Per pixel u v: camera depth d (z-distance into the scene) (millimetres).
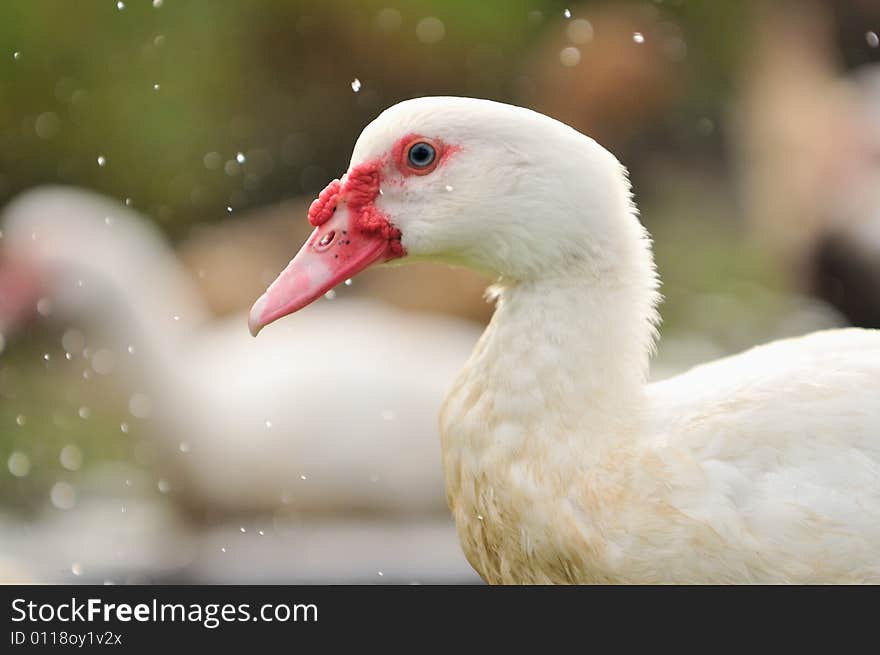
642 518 5434
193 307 11797
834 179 13852
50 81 16344
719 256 15828
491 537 5707
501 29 16922
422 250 5859
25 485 12281
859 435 5441
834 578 5359
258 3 16797
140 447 10898
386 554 10023
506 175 5691
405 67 16938
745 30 16344
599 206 5648
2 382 13516
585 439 5547
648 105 16172
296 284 5902
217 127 16578
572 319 5629
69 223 11508
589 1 16797
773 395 5555
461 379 5785
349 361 10727
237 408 10594
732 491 5418
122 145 16328
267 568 9977
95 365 11273
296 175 16625
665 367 13430
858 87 14258
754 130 15430
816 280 14016
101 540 10531
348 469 10516
